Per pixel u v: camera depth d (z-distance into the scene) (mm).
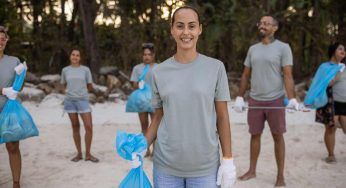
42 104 9992
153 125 2469
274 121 4375
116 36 14570
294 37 13734
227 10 13086
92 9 13375
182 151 2273
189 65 2273
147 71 5402
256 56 4375
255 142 4637
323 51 13492
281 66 4328
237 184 4523
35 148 6160
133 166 2297
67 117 8602
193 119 2250
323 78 5160
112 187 4445
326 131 5348
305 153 5895
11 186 4469
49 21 14844
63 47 14406
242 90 4684
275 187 4426
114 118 8648
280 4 12883
